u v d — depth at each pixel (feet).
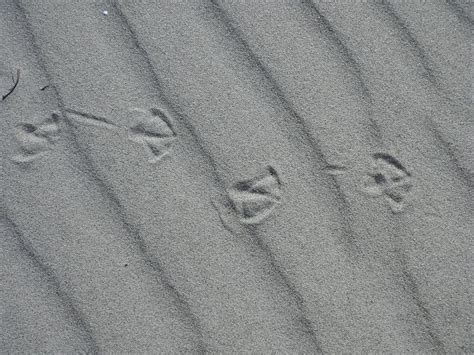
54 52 3.88
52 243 3.54
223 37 3.88
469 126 3.63
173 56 3.86
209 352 3.36
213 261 3.47
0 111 3.76
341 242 3.45
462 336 3.30
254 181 3.59
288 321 3.38
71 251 3.52
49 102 3.78
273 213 3.53
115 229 3.54
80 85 3.81
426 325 3.33
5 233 3.55
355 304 3.37
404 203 3.51
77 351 3.39
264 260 3.45
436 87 3.71
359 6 3.89
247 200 3.56
